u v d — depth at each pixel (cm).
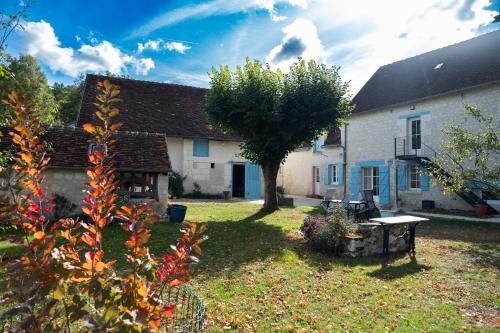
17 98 234
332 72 1321
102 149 249
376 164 1806
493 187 992
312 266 648
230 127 1384
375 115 1825
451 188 1019
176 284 220
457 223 1170
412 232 752
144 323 187
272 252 741
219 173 2122
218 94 1311
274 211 1418
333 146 2097
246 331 388
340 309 450
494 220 1217
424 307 459
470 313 442
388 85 1881
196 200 1941
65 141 1148
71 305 191
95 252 199
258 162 1445
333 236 736
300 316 427
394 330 393
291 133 1288
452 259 709
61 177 1073
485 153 1006
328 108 1259
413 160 1594
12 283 188
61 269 183
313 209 1526
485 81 1350
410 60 1917
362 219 1178
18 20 559
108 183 231
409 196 1644
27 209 211
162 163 1195
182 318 394
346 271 619
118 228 956
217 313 432
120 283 202
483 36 1617
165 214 1173
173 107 2170
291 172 2659
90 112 1900
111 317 180
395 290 523
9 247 635
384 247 685
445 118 1500
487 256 732
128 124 1945
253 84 1256
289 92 1272
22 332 182
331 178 2170
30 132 228
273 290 517
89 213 219
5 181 215
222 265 642
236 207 1586
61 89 3606
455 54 1662
